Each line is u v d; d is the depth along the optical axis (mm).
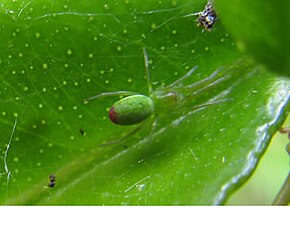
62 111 65
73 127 64
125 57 64
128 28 64
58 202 62
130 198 59
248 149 57
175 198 56
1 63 65
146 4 64
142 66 64
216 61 64
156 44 64
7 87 65
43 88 65
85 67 64
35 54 64
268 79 60
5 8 64
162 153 61
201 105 63
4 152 65
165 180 58
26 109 65
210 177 56
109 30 64
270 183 75
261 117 58
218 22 63
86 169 63
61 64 64
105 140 64
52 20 64
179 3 64
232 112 60
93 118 64
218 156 57
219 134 59
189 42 64
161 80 64
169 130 63
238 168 56
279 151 76
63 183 63
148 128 63
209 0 63
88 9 64
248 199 75
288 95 59
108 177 62
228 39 63
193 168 58
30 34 64
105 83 64
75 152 64
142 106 62
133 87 65
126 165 62
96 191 62
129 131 64
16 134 65
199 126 61
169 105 63
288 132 59
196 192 56
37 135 65
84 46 64
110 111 62
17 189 64
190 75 64
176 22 64
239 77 62
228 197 55
